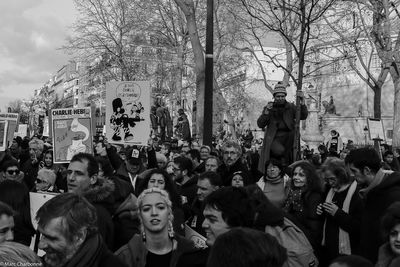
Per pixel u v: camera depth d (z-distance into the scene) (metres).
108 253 3.10
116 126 8.74
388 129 48.88
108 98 8.82
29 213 4.84
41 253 4.71
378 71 43.03
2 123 10.20
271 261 1.94
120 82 8.74
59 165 8.58
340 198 5.16
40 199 4.92
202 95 15.41
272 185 6.36
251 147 19.77
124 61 38.47
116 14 37.94
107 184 4.61
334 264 2.52
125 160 8.92
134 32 37.47
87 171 4.54
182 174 7.84
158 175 5.12
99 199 4.50
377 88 21.98
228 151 7.52
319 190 5.39
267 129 8.34
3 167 7.34
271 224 4.02
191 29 15.49
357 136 51.94
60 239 2.91
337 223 5.01
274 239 2.04
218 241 2.01
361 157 4.45
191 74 40.03
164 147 12.88
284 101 8.31
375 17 20.73
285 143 8.17
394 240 3.33
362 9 22.42
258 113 55.31
